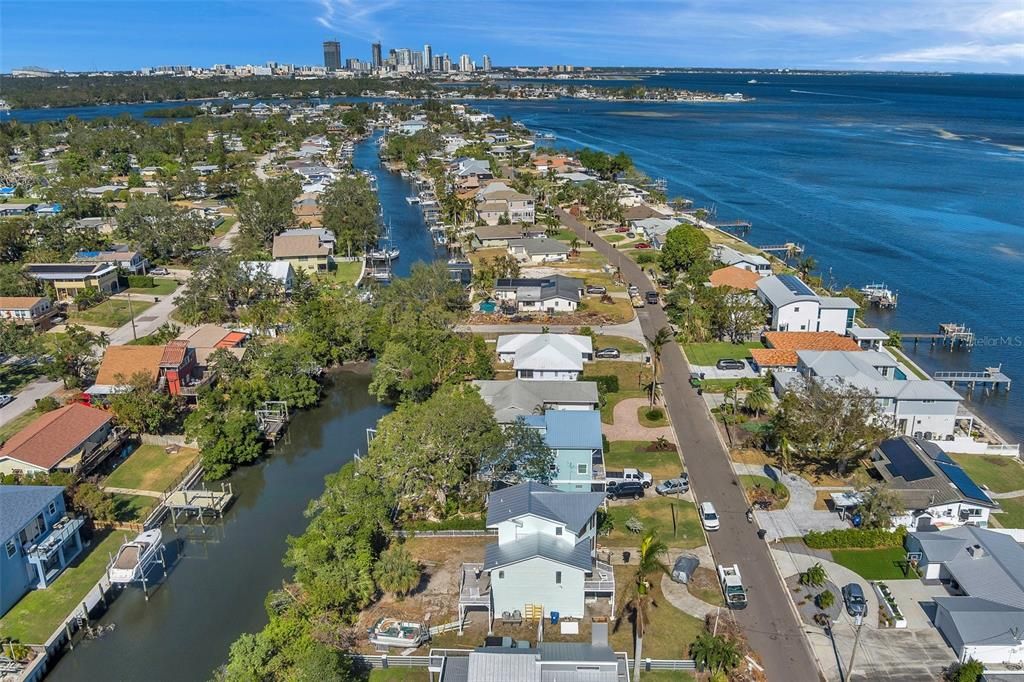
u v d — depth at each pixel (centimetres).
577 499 5812
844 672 4966
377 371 9388
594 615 5553
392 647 5247
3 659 5156
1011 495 7194
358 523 6125
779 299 11225
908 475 6950
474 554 6309
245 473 8031
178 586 6209
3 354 10425
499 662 4512
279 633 5062
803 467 7612
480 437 6762
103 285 13338
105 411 8325
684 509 6875
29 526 5997
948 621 5212
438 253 16650
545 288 12719
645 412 8888
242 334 10575
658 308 12588
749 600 5659
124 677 5216
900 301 13500
